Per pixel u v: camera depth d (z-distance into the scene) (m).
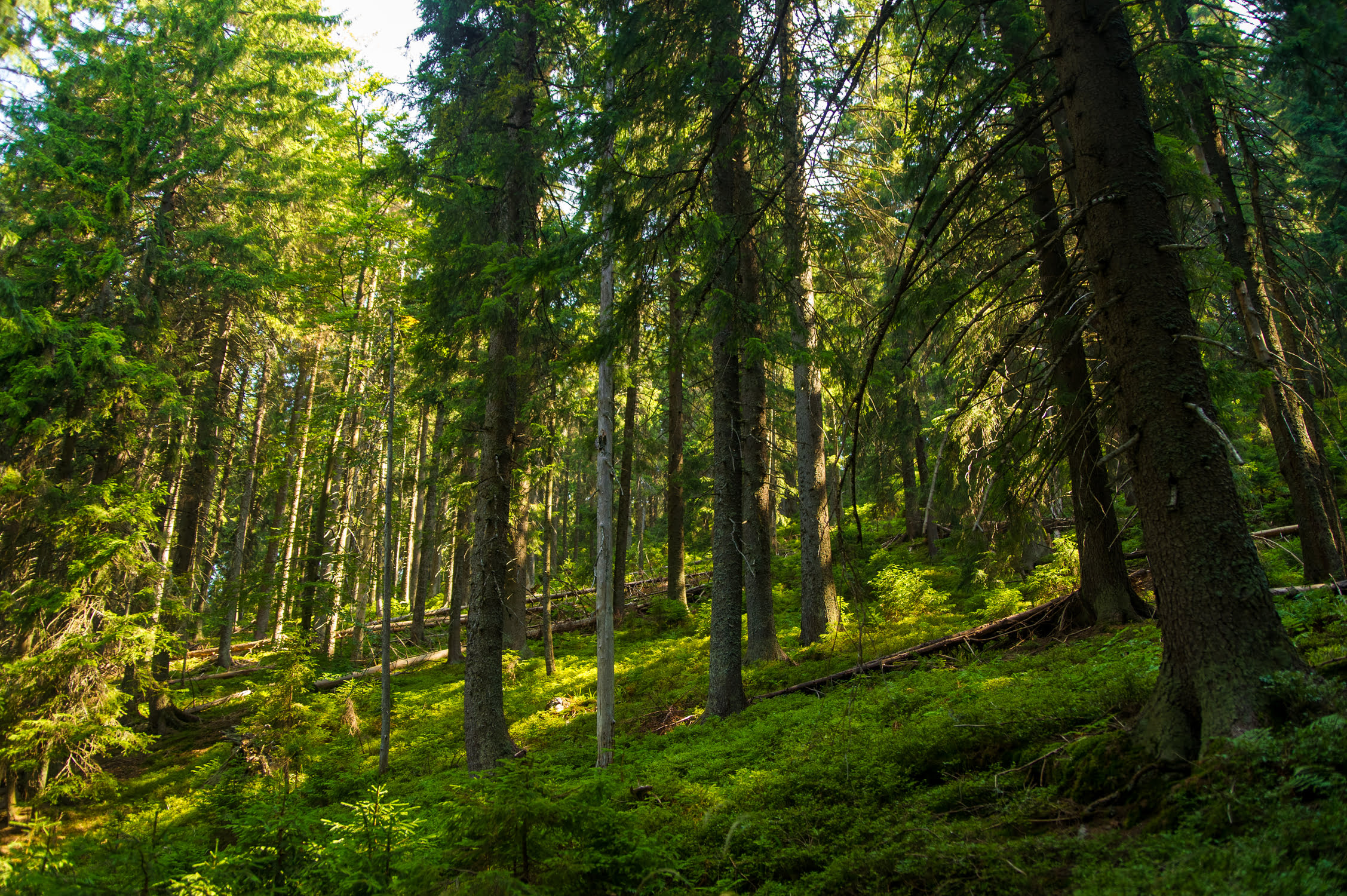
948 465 10.87
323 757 12.48
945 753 5.84
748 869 4.89
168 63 18.45
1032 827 4.22
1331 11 3.66
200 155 16.66
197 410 18.12
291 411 21.27
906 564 20.17
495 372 12.56
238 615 32.88
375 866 5.49
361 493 27.98
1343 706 3.61
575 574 23.97
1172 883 2.99
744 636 17.39
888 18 4.90
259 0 20.77
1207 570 4.16
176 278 16.06
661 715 12.20
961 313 10.17
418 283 13.30
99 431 14.37
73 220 14.30
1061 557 13.02
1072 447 6.86
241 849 5.89
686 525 25.61
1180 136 9.06
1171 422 4.39
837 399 14.66
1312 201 11.95
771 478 17.42
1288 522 13.68
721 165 9.65
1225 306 9.74
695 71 7.27
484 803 5.45
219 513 27.89
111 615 12.70
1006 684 7.63
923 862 4.02
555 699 14.73
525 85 12.48
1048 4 5.28
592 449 14.51
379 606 32.50
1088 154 4.87
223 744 14.59
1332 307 9.08
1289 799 3.26
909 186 8.91
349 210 18.67
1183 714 4.14
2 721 11.57
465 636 24.03
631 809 6.58
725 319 7.69
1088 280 5.38
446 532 21.27
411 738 13.94
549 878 4.59
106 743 12.32
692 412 25.45
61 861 5.54
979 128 8.49
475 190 12.80
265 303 18.81
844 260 12.70
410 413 19.36
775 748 7.97
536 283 6.96
